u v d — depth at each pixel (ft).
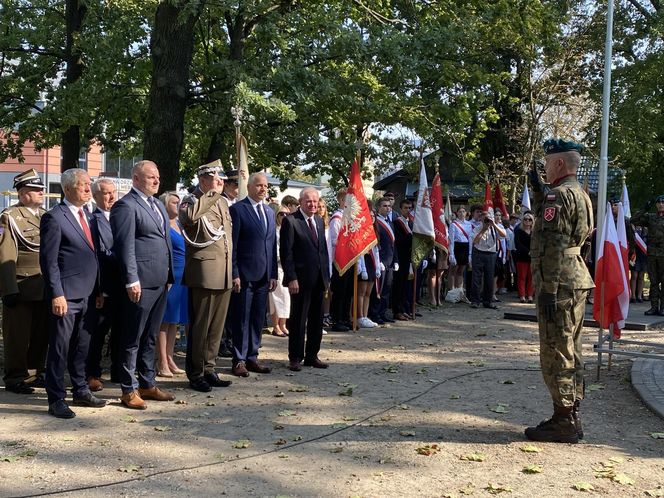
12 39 55.11
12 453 16.87
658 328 39.32
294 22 46.80
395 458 16.81
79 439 18.04
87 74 50.31
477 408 21.40
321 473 15.80
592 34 80.23
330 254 35.60
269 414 20.56
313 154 53.31
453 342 33.45
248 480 15.37
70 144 56.80
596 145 82.17
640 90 82.74
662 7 85.15
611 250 25.67
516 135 78.38
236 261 25.14
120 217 20.66
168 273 21.93
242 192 32.30
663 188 94.22
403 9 55.72
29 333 23.24
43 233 20.13
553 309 17.74
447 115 54.24
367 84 48.14
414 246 39.99
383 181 110.93
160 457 16.78
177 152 41.81
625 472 16.11
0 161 63.72
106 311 23.34
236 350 25.59
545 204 17.89
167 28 40.86
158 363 25.61
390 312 43.06
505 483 15.29
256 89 42.19
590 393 23.49
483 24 55.21
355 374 26.13
